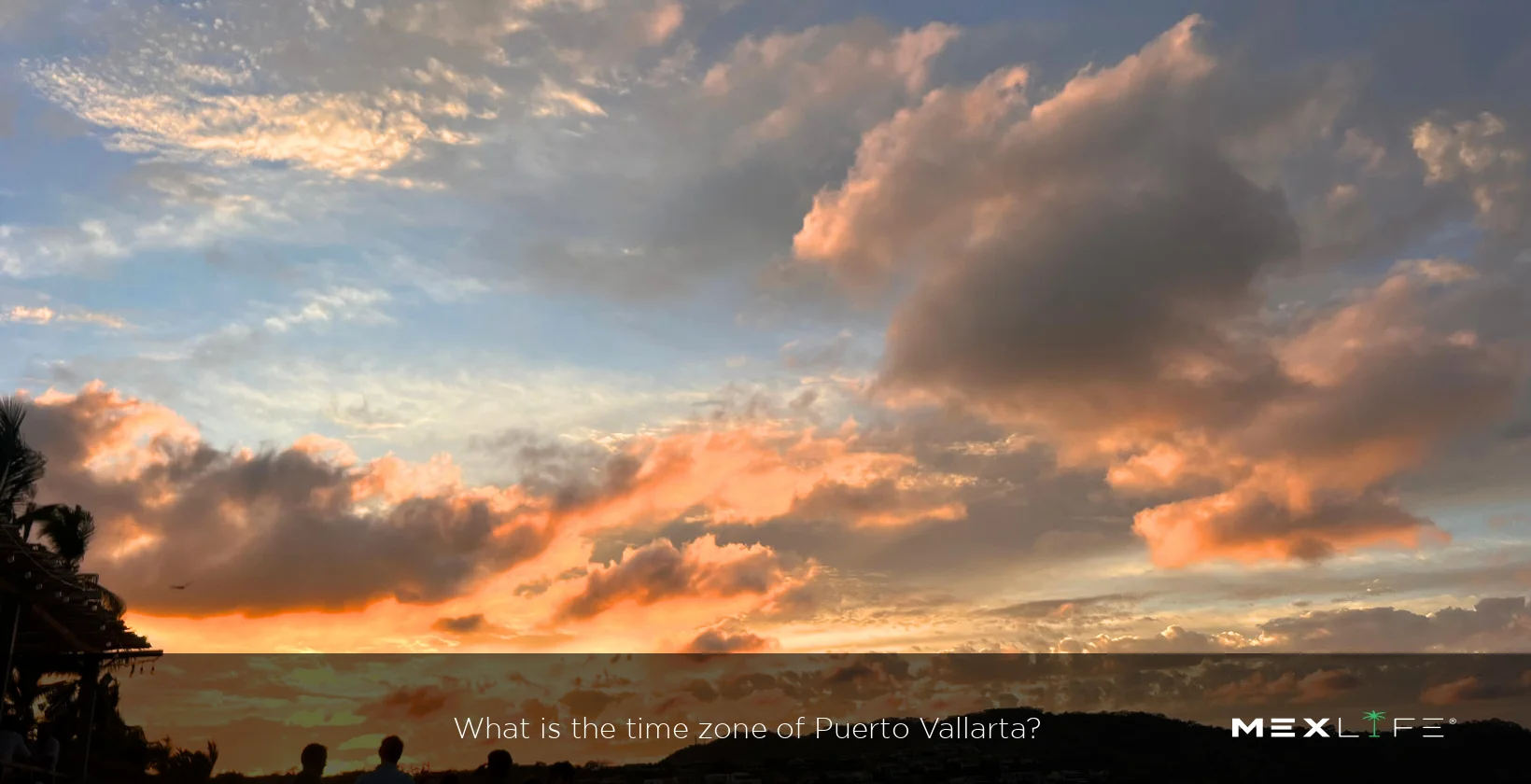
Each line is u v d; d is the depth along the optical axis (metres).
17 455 20.56
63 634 17.48
